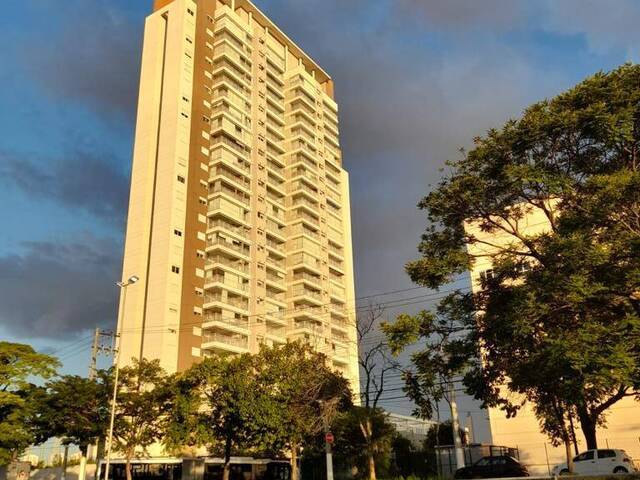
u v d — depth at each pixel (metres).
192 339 60.16
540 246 19.61
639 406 40.41
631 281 15.95
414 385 20.86
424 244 21.89
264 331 68.75
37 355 37.62
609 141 17.16
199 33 74.12
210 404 40.31
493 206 20.62
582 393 15.60
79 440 38.38
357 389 79.00
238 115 74.31
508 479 19.98
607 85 17.84
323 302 78.62
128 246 63.84
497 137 19.31
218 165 69.31
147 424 40.09
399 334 19.70
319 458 49.09
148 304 60.12
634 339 15.27
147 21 75.38
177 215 63.50
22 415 35.75
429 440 60.16
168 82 70.06
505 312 18.81
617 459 29.05
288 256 78.00
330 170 90.38
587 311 17.36
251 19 84.62
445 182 21.19
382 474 46.12
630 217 17.30
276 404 36.56
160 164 66.00
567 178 17.98
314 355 39.69
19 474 49.97
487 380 20.81
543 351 16.55
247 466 49.69
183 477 47.16
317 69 97.62
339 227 88.69
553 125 17.91
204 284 63.62
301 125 83.75
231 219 68.06
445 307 21.00
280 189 79.25
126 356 58.66
